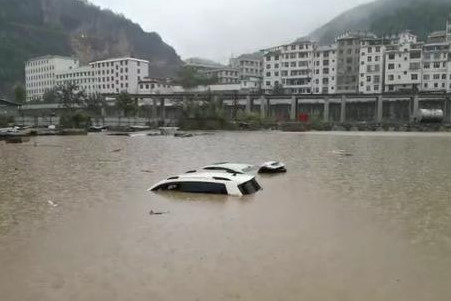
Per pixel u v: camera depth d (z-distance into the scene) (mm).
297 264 12367
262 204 20188
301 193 23062
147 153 46469
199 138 74562
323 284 11008
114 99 148000
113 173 30859
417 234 15305
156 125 114062
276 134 89375
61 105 143750
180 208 19344
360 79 149875
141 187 24766
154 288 10828
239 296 10359
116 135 83062
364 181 27297
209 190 22547
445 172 31578
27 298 10344
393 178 28578
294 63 163500
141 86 178750
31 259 12906
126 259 12836
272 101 139500
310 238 14812
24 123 109812
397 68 143250
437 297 10258
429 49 146125
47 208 19594
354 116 132750
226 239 14719
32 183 26500
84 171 31938
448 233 15414
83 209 19344
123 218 17672
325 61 158875
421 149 52812
